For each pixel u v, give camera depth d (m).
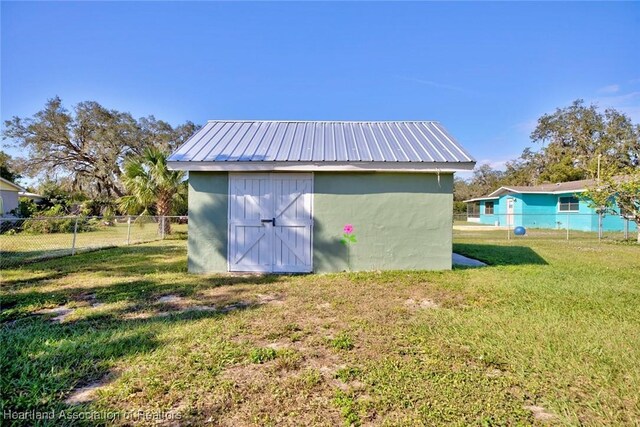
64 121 27.06
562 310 4.08
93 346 2.97
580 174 30.81
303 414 2.09
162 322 3.65
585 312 4.00
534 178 36.06
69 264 7.30
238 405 2.18
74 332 3.31
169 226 14.07
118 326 3.52
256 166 6.25
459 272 6.35
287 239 6.54
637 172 12.11
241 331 3.43
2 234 14.12
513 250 10.12
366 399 2.23
